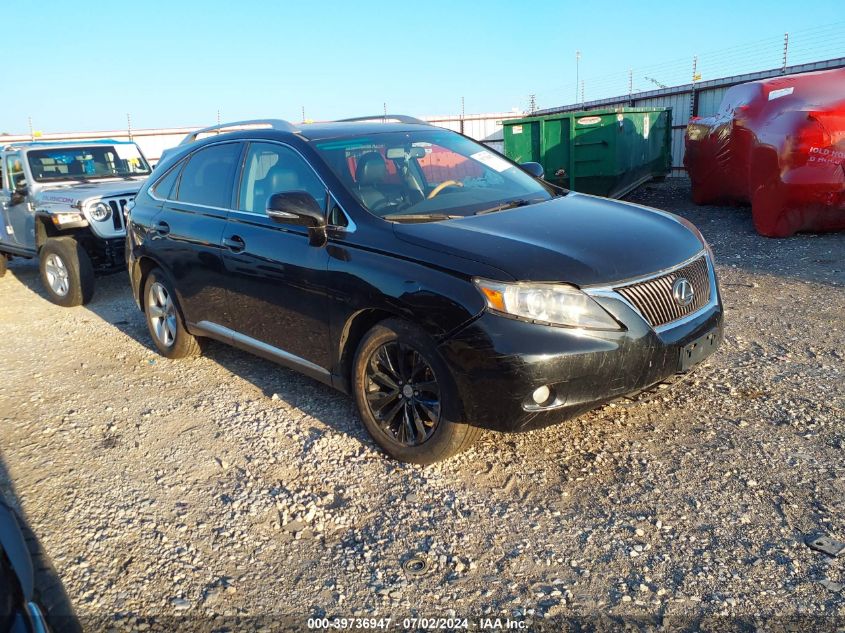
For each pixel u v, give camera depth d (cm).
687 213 1188
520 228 358
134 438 427
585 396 318
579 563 284
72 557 312
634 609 256
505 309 310
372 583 282
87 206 786
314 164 412
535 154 1365
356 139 442
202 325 506
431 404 347
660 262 342
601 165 1316
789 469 337
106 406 480
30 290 928
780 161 852
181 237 499
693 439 372
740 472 338
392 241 355
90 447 418
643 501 321
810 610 248
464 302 317
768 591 259
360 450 389
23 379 548
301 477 366
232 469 381
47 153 909
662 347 329
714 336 363
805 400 407
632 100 2097
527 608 262
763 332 534
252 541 316
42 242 845
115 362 576
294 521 329
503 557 292
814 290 641
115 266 834
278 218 388
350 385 395
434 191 415
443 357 327
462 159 462
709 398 420
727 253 837
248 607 274
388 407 374
